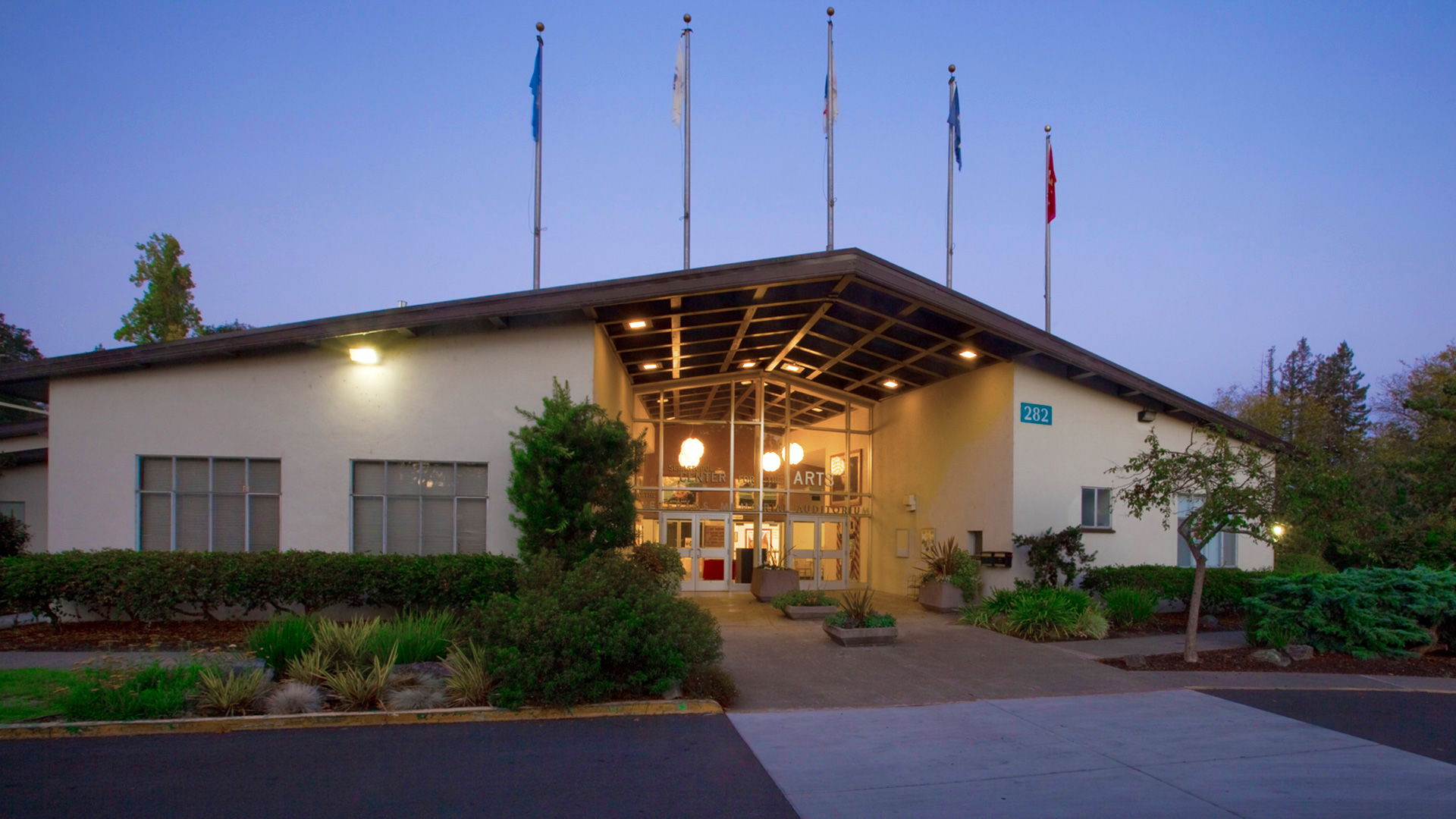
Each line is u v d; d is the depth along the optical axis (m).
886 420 19.83
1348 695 8.50
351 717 6.86
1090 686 8.79
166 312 26.08
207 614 10.88
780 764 5.98
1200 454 10.11
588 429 11.11
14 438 16.91
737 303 12.89
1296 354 54.12
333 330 11.20
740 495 18.97
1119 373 14.30
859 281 12.52
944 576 14.83
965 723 7.25
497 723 7.00
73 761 5.82
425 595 10.86
